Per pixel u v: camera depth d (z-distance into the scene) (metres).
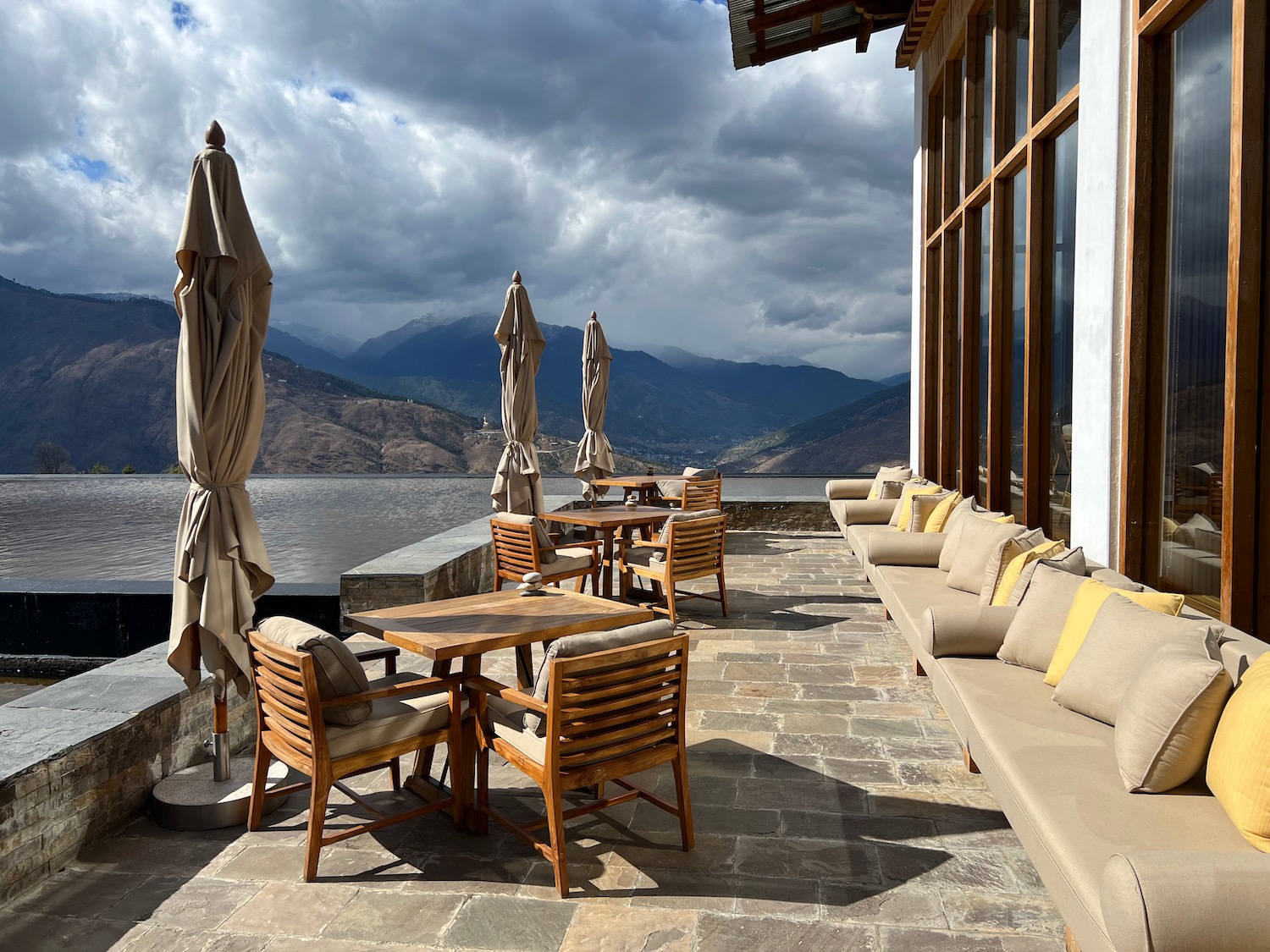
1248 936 1.33
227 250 2.92
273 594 6.24
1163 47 3.42
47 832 2.58
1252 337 2.76
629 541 7.04
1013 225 6.23
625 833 2.83
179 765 3.26
